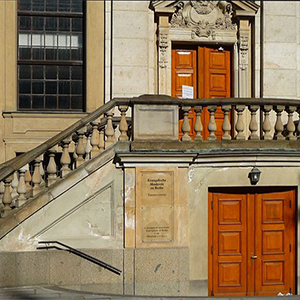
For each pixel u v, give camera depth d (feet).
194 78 42.65
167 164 31.68
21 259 29.94
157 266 31.45
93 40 41.24
